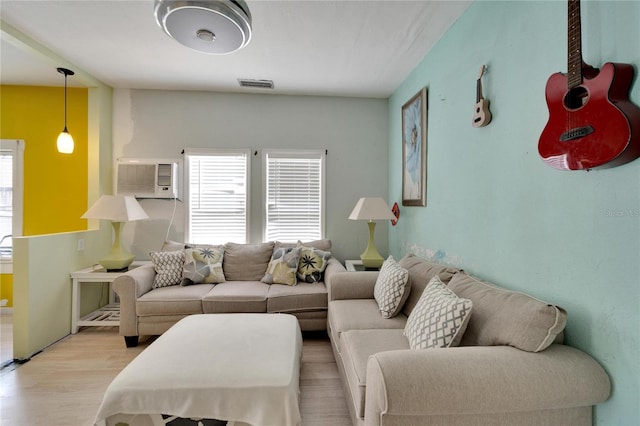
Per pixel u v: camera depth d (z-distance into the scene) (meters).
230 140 3.61
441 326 1.38
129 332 2.55
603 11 1.14
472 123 1.95
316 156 3.70
